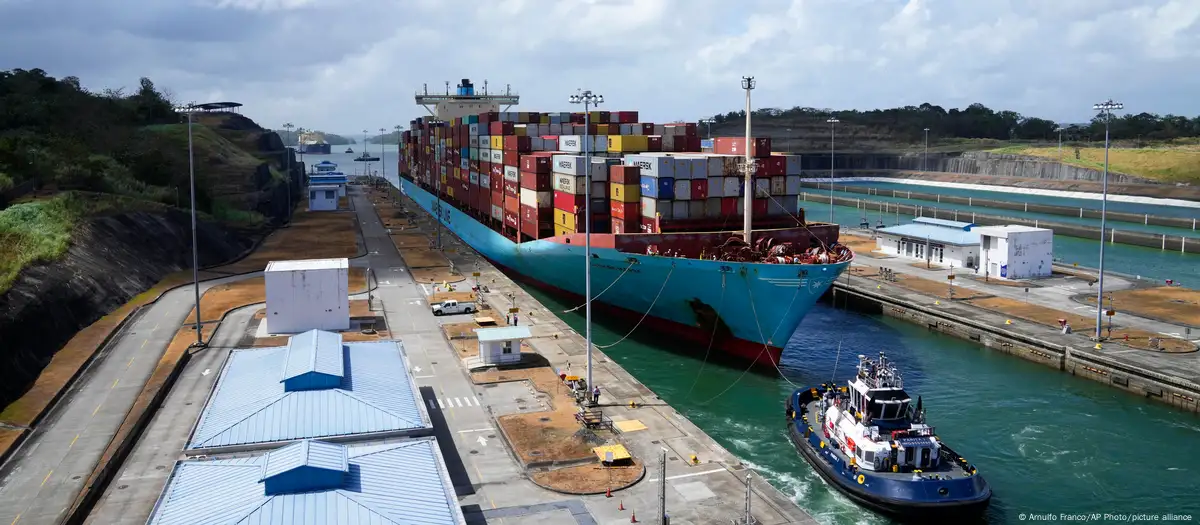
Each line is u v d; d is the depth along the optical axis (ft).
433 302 222.69
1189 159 651.66
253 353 142.10
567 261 217.56
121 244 249.96
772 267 161.48
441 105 486.38
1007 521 113.80
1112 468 129.90
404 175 600.39
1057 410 155.63
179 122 517.14
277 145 654.12
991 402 160.45
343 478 88.79
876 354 194.59
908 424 119.24
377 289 244.22
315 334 143.74
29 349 159.74
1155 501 118.93
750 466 121.90
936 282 258.37
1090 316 209.46
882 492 111.86
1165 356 172.45
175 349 175.63
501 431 131.03
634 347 196.34
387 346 148.77
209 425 110.83
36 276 187.62
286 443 105.09
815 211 533.55
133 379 155.53
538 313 213.87
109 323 195.52
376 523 81.30
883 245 321.93
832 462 121.49
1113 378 168.86
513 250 262.88
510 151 266.98
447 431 131.54
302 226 402.72
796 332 216.74
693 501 106.42
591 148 247.50
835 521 111.04
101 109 431.02
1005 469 129.80
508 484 111.75
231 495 87.40
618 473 114.52
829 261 168.76
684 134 262.06
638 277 188.24
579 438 126.31
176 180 376.07
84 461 117.91
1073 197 636.07
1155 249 347.36
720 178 195.93
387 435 108.78
